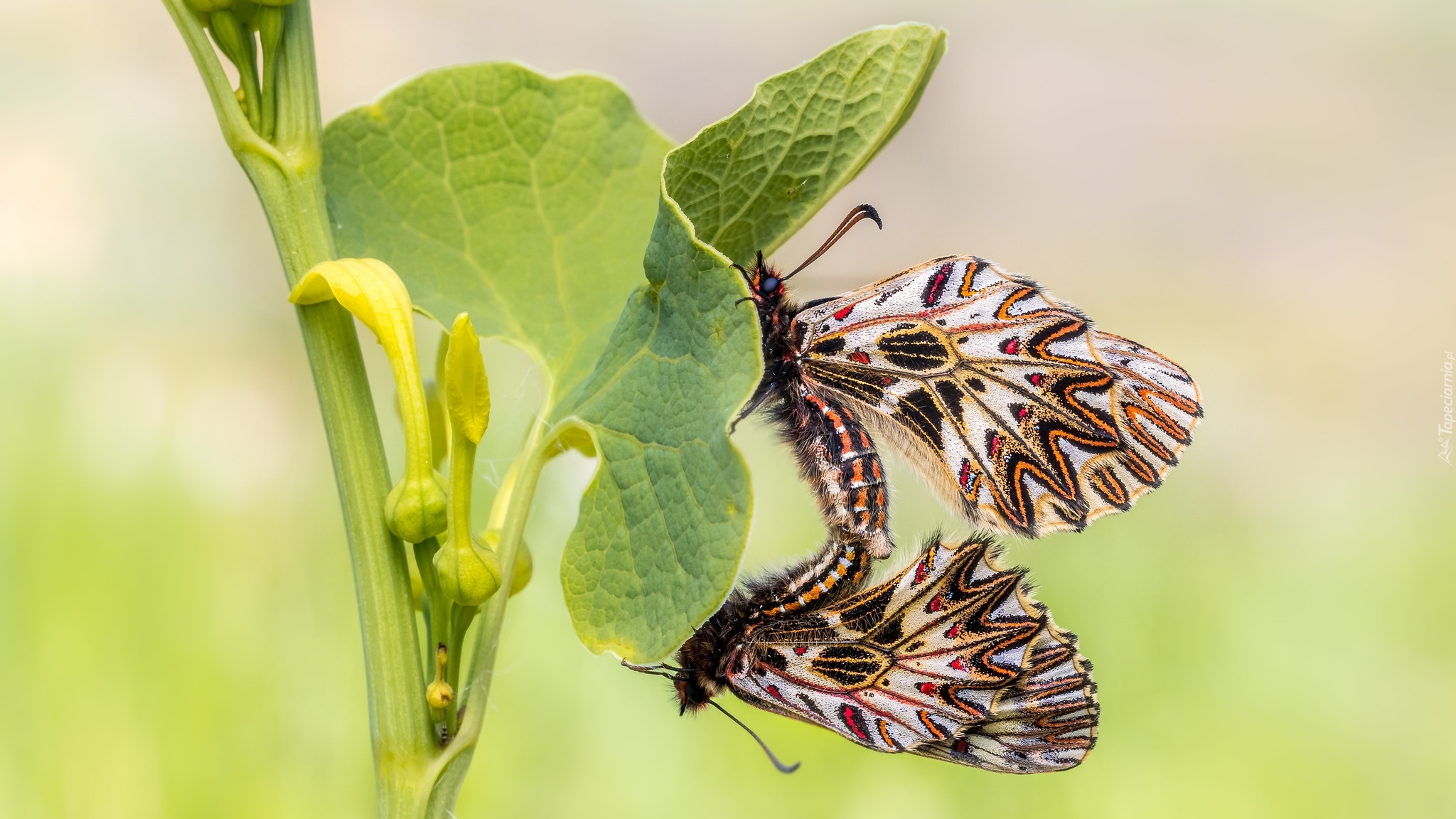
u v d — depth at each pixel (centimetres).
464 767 30
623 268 31
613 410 30
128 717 35
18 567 35
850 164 30
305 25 30
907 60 30
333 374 30
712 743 36
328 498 37
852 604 32
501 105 31
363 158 31
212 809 35
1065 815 37
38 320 36
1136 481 32
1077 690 32
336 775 35
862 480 32
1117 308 65
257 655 35
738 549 29
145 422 36
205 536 36
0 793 34
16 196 44
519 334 31
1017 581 32
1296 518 43
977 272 32
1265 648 38
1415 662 38
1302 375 56
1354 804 37
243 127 30
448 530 30
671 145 31
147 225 45
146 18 61
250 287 45
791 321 33
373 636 30
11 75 55
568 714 36
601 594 30
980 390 32
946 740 32
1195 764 37
